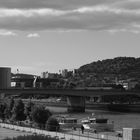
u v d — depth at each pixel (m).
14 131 134.12
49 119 138.25
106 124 155.88
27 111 168.88
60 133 125.00
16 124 157.75
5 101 188.62
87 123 158.12
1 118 185.00
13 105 178.50
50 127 135.12
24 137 89.50
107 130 151.62
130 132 110.31
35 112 152.12
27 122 162.38
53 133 124.88
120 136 121.81
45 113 152.38
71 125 158.25
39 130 134.75
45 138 89.62
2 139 101.31
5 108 183.50
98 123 155.88
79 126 159.25
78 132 130.50
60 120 160.75
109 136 120.69
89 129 148.38
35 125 150.50
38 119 151.50
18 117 170.50
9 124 157.25
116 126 184.62
